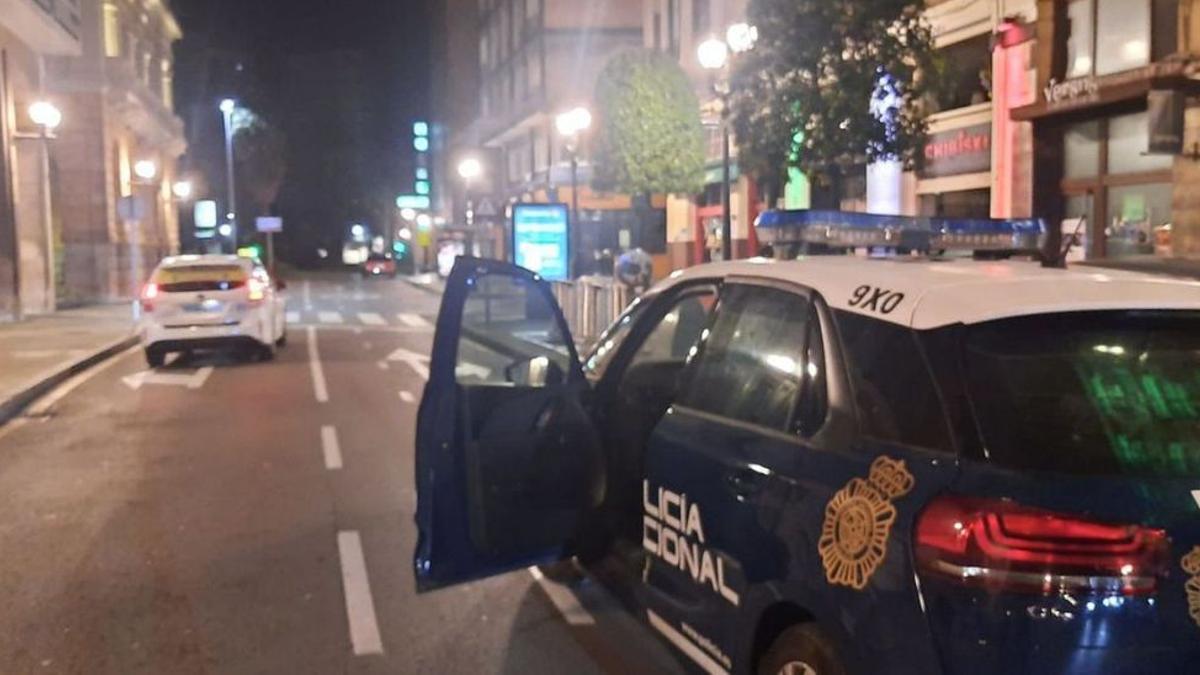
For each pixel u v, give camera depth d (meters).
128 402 13.30
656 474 4.49
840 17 11.66
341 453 10.09
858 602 3.20
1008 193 15.66
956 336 3.25
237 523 7.66
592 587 6.28
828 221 5.88
